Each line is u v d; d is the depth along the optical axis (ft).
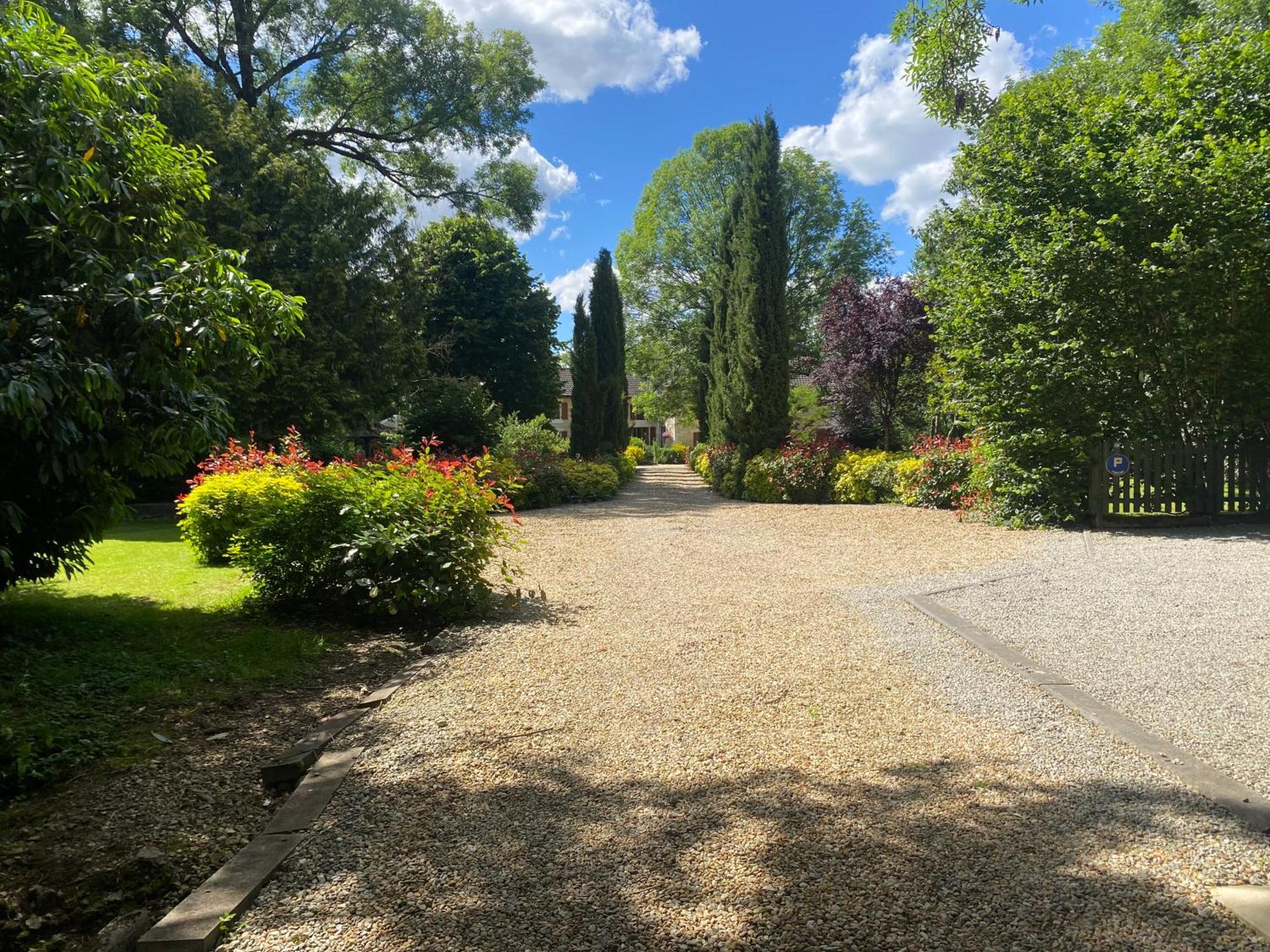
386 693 13.73
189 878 8.35
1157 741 10.55
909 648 15.62
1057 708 12.10
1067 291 31.04
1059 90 35.63
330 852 8.34
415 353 63.87
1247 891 6.98
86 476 15.72
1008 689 13.00
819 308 104.42
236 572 25.63
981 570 23.53
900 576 23.09
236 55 66.85
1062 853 7.85
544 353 104.83
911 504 44.21
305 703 13.80
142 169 16.53
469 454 61.41
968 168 36.70
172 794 10.32
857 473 48.70
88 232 14.93
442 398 64.18
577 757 10.78
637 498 61.05
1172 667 13.75
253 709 13.47
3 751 11.05
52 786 10.55
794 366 64.44
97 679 14.23
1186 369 31.37
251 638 17.20
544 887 7.55
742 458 57.57
